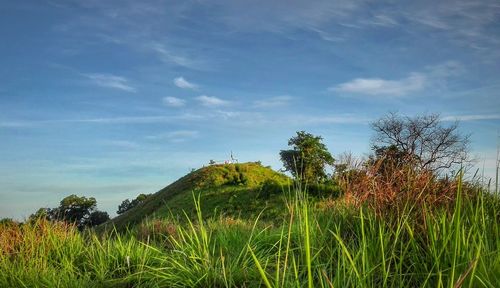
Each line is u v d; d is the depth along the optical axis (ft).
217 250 21.53
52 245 27.63
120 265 22.99
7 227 30.19
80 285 20.57
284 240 20.53
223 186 138.31
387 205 19.03
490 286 10.66
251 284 16.53
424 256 15.33
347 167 23.61
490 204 17.58
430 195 18.47
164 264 21.21
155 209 139.03
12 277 22.35
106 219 138.21
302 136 103.19
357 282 12.28
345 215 19.52
